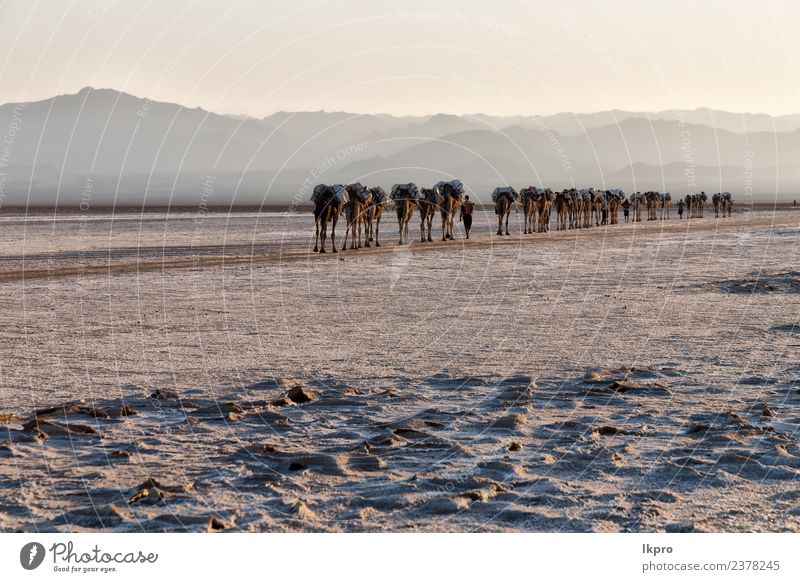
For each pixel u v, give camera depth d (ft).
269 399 36.50
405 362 45.34
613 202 249.34
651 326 57.93
